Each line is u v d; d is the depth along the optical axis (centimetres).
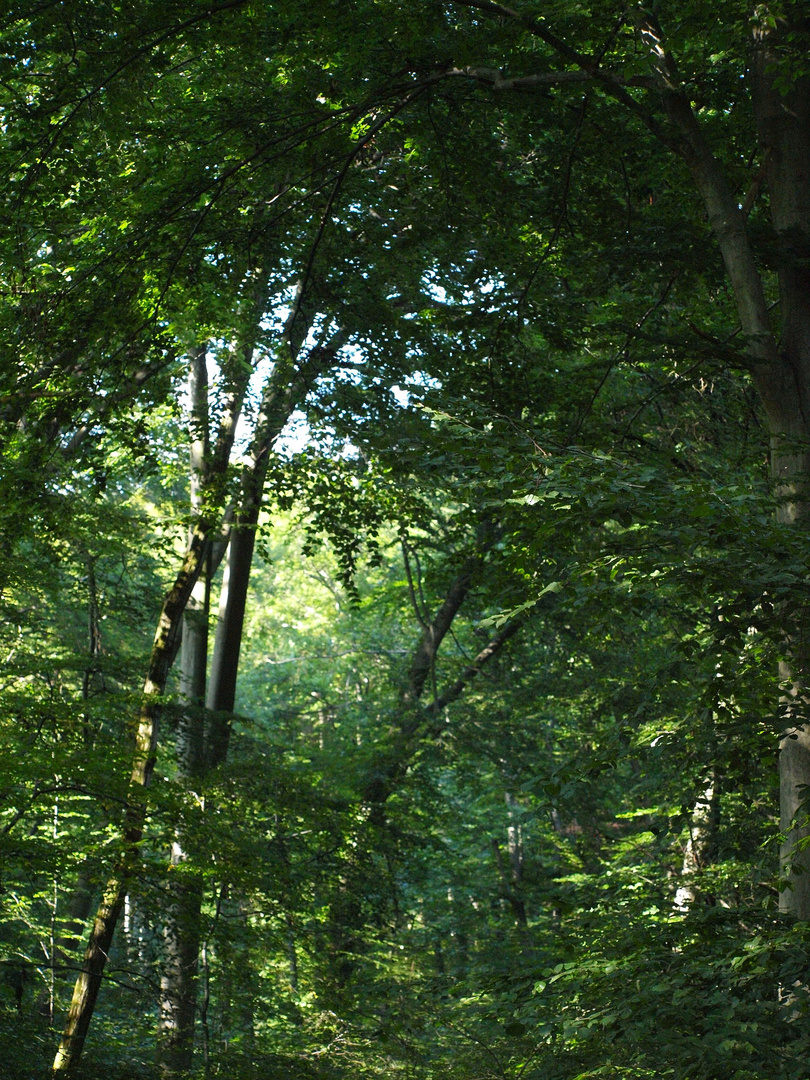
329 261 1198
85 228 1120
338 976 1195
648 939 559
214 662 1628
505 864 2148
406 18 780
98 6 789
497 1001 575
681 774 774
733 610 538
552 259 1043
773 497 655
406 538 1416
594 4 693
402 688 1952
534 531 566
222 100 934
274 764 1319
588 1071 501
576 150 930
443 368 1195
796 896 632
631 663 1594
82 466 1135
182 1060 1041
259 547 1633
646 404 978
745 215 771
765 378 712
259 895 1122
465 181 992
